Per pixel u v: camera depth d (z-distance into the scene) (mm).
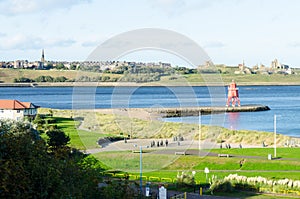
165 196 29031
